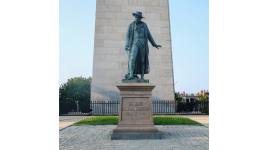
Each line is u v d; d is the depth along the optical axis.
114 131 8.04
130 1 22.20
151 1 22.45
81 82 46.03
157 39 21.89
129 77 8.48
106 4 22.00
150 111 8.23
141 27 8.83
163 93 21.03
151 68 21.36
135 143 7.33
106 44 21.41
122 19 21.86
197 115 18.98
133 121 8.16
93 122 13.09
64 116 18.44
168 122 13.01
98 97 20.66
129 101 8.28
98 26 21.64
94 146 7.00
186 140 7.82
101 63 21.11
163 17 22.34
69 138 8.34
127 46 8.75
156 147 6.78
